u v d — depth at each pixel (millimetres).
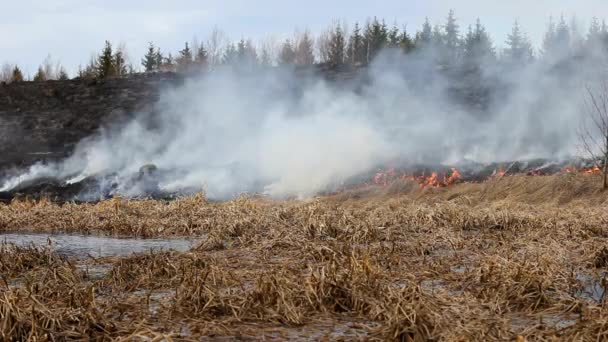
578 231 12469
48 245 12359
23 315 5945
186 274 8398
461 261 10344
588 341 5648
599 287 8414
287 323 6504
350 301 7016
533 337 5930
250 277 8695
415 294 6840
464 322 6344
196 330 6223
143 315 6680
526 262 8867
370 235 12586
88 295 6980
